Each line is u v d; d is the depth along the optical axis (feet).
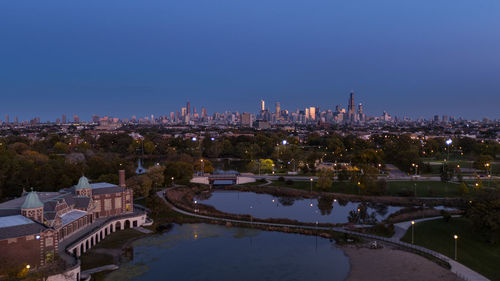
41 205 341.41
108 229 439.22
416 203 587.27
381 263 354.13
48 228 313.53
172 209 551.18
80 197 430.20
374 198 627.87
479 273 322.55
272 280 323.37
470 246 383.04
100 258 366.22
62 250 342.64
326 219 518.78
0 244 289.12
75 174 600.39
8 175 555.28
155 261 361.92
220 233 451.53
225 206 604.90
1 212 342.64
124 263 355.36
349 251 387.96
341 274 334.44
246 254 383.04
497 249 372.58
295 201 643.04
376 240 418.10
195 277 327.67
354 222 491.31
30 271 296.51
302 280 322.75
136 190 592.60
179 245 408.05
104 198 459.32
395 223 472.44
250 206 604.08
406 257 364.79
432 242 398.83
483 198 438.40
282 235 444.55
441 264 344.69
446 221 463.01
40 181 552.41
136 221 472.85
